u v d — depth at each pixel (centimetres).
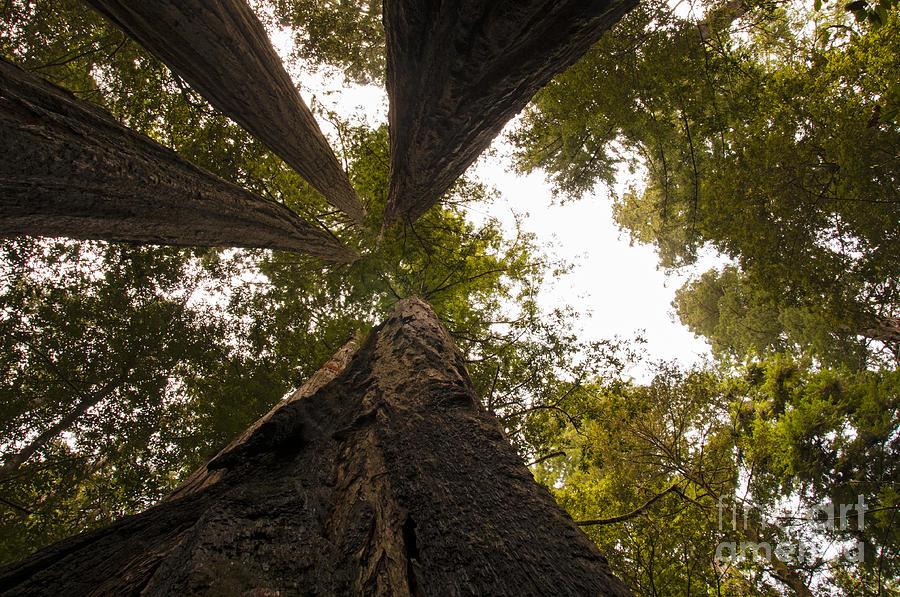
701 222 1317
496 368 1086
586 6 322
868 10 408
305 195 1108
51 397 1006
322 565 156
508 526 178
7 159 215
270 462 280
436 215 1235
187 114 992
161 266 1060
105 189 281
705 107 1154
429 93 452
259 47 485
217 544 146
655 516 1041
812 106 1062
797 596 1056
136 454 987
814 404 1287
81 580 167
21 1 911
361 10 1371
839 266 1149
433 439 252
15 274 955
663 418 1291
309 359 1148
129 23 385
